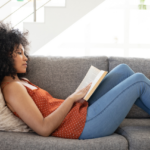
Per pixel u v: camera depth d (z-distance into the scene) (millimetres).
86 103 1161
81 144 830
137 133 970
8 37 1086
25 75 1367
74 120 983
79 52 3252
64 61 1484
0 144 802
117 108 967
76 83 1449
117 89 1010
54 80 1438
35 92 1080
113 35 3258
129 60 1527
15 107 908
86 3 2344
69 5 2330
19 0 2947
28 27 2312
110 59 1541
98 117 971
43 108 1063
